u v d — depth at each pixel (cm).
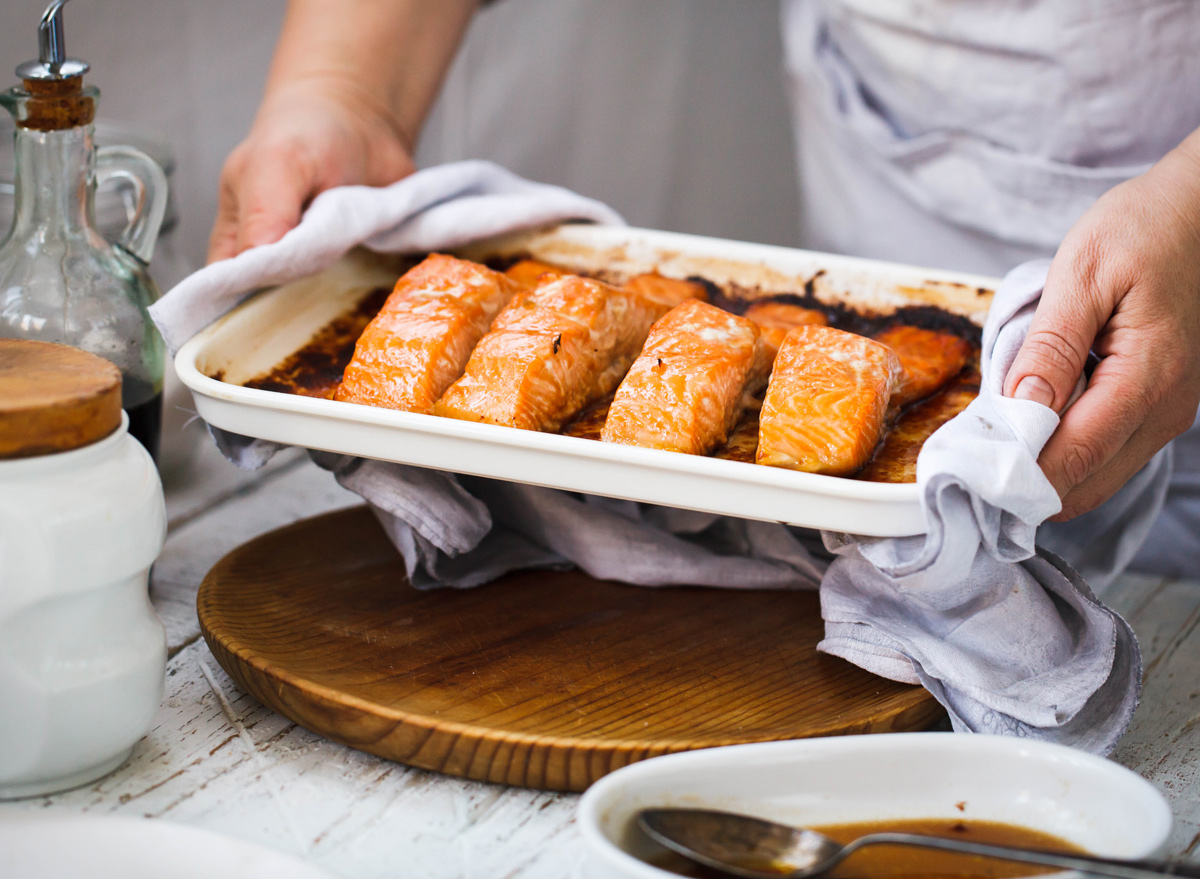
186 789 95
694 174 248
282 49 132
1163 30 124
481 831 93
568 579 110
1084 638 100
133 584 93
